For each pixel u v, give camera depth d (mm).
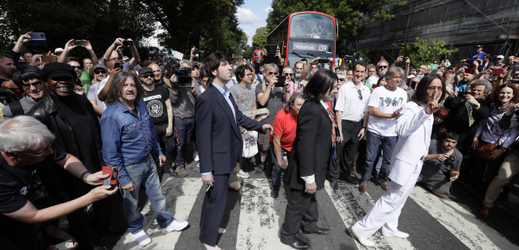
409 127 2131
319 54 9477
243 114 2695
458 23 16297
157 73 3686
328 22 9594
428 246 2598
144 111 2387
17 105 2322
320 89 2025
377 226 2500
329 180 4055
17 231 1471
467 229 2920
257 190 3662
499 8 13375
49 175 2004
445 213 3236
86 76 4449
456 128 3678
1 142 1210
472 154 3844
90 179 1770
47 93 2139
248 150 3951
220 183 2225
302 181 2207
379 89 3467
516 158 2928
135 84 2199
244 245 2527
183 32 22484
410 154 2254
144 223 2830
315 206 2621
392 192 2420
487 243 2686
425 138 2236
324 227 2842
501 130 3283
